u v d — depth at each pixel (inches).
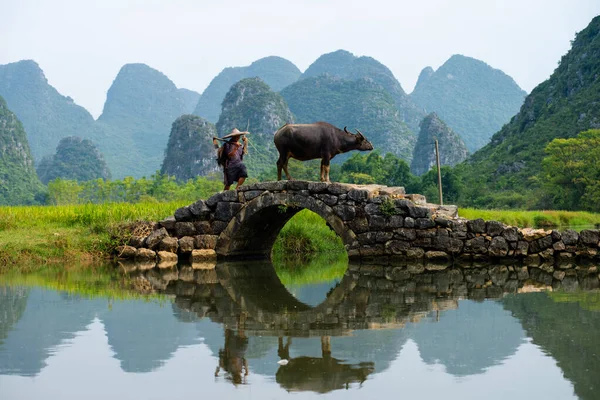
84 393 180.2
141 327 260.1
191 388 183.9
